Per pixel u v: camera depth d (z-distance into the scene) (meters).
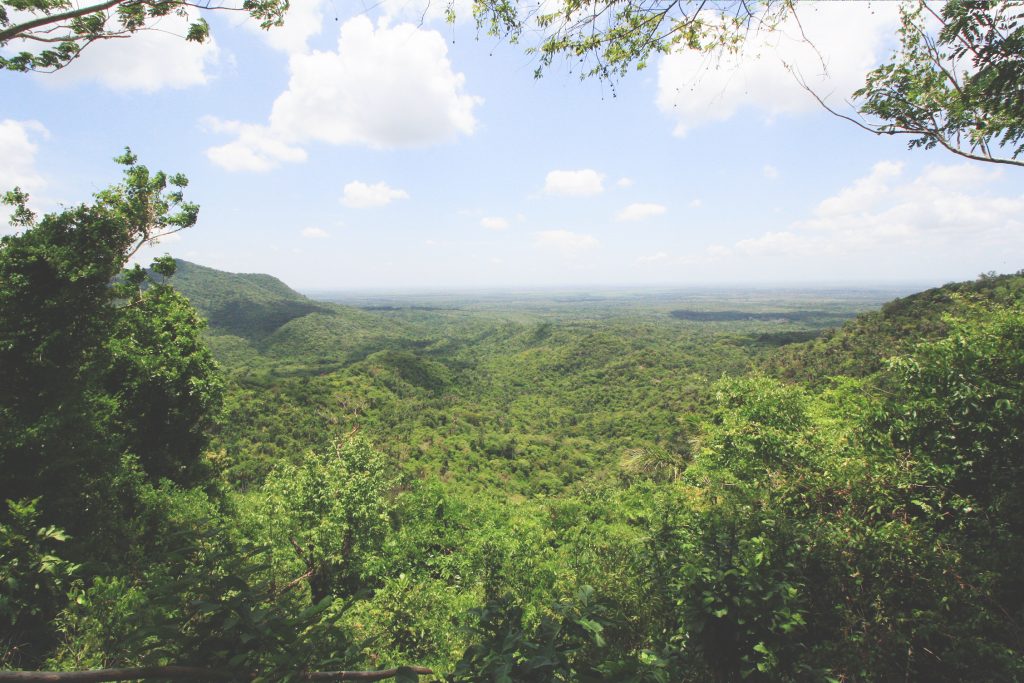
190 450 14.27
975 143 3.43
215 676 1.40
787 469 5.00
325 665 1.59
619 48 3.28
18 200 9.07
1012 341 4.83
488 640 1.71
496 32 3.31
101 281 9.22
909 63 3.59
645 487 11.23
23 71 5.94
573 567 6.50
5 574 3.20
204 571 1.64
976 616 2.62
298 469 11.91
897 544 3.08
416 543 10.73
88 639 3.00
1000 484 4.14
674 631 3.00
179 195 11.58
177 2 5.02
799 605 2.66
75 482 6.90
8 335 7.71
